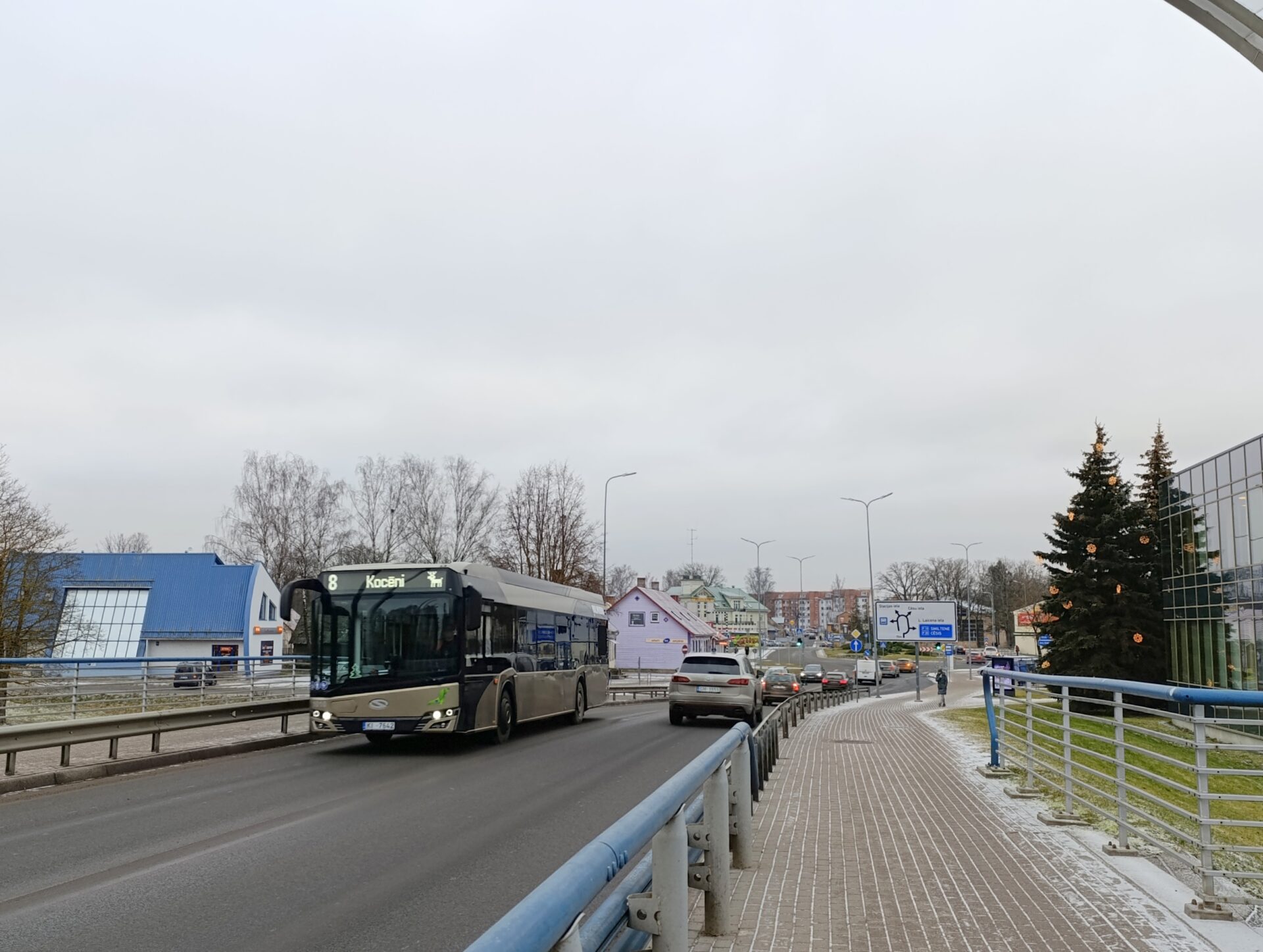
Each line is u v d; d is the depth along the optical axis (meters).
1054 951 5.51
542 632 21.92
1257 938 5.73
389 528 67.19
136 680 18.45
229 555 67.19
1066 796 10.29
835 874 7.57
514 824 10.02
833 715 33.06
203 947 5.86
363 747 18.09
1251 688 31.62
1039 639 57.00
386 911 6.70
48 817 10.32
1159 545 41.03
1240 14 9.98
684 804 4.17
